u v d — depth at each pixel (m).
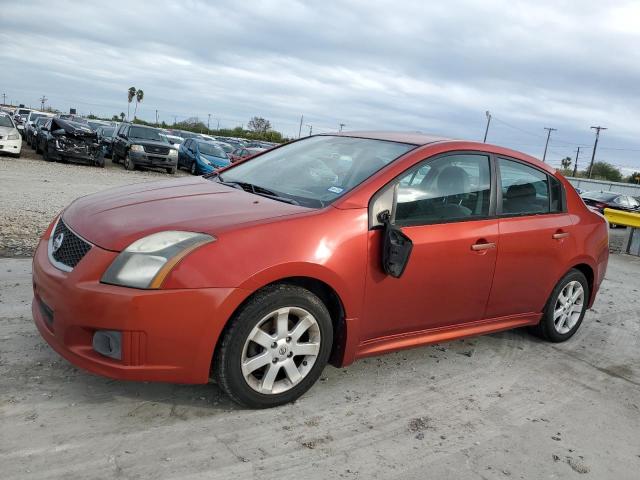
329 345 3.25
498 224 4.00
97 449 2.61
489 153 4.10
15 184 11.73
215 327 2.79
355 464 2.75
